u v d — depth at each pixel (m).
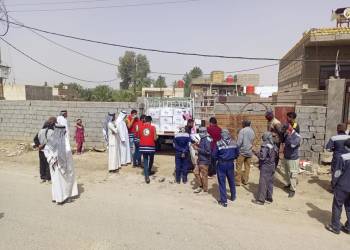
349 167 5.57
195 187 8.73
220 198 7.27
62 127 7.19
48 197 7.68
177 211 6.76
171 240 5.28
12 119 16.77
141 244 5.11
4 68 32.16
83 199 7.54
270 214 6.70
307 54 15.32
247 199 7.72
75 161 12.00
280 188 8.70
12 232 5.55
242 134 8.77
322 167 10.35
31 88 33.19
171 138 13.50
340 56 14.98
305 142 10.85
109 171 10.42
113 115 10.48
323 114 10.63
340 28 14.07
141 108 14.16
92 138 14.85
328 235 5.66
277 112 11.27
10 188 8.45
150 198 7.68
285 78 20.53
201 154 8.07
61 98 38.91
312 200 7.67
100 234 5.49
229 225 6.01
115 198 7.64
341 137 7.61
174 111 13.18
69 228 5.74
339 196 5.68
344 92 10.48
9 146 15.11
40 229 5.70
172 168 11.04
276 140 8.16
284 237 5.51
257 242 5.27
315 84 15.28
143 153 9.07
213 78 47.59
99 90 45.69
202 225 5.98
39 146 8.90
